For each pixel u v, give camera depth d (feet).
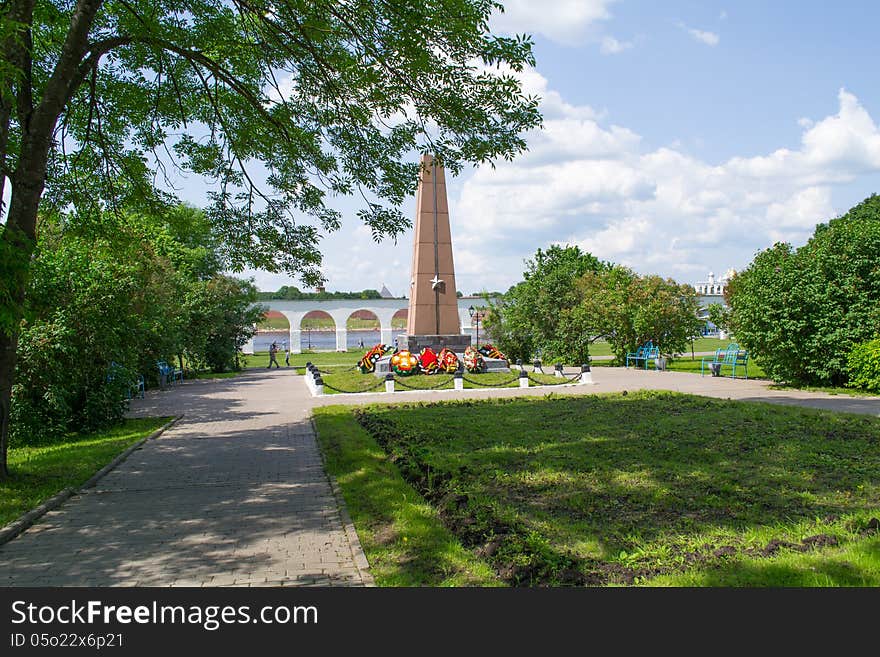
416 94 27.25
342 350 169.78
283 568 14.85
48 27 28.71
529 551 14.44
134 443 32.35
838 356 47.83
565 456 25.32
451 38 25.12
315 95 30.91
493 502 18.89
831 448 25.26
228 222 33.60
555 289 88.84
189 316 79.87
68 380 35.40
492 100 27.02
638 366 80.89
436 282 66.54
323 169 32.89
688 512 17.89
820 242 51.06
